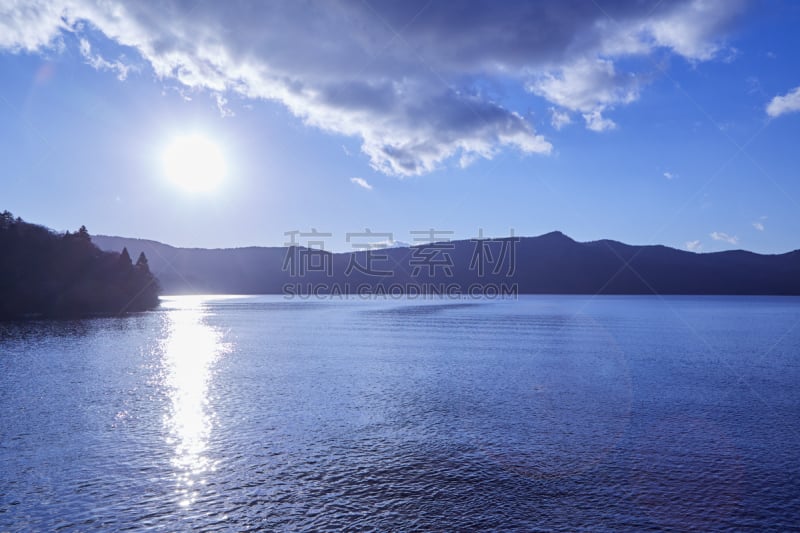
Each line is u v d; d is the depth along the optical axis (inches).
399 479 1155.9
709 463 1259.2
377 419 1656.0
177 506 1013.8
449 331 5007.4
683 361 3029.0
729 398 1989.4
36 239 6692.9
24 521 943.7
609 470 1211.2
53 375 2385.6
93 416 1657.2
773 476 1173.1
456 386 2229.3
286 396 2000.5
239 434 1481.3
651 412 1761.8
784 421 1638.8
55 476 1153.4
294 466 1231.5
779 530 924.6
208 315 7209.6
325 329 5177.2
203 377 2410.2
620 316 7455.7
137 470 1196.5
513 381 2361.0
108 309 7357.3
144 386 2153.1
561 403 1895.9
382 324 5871.1
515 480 1151.6
